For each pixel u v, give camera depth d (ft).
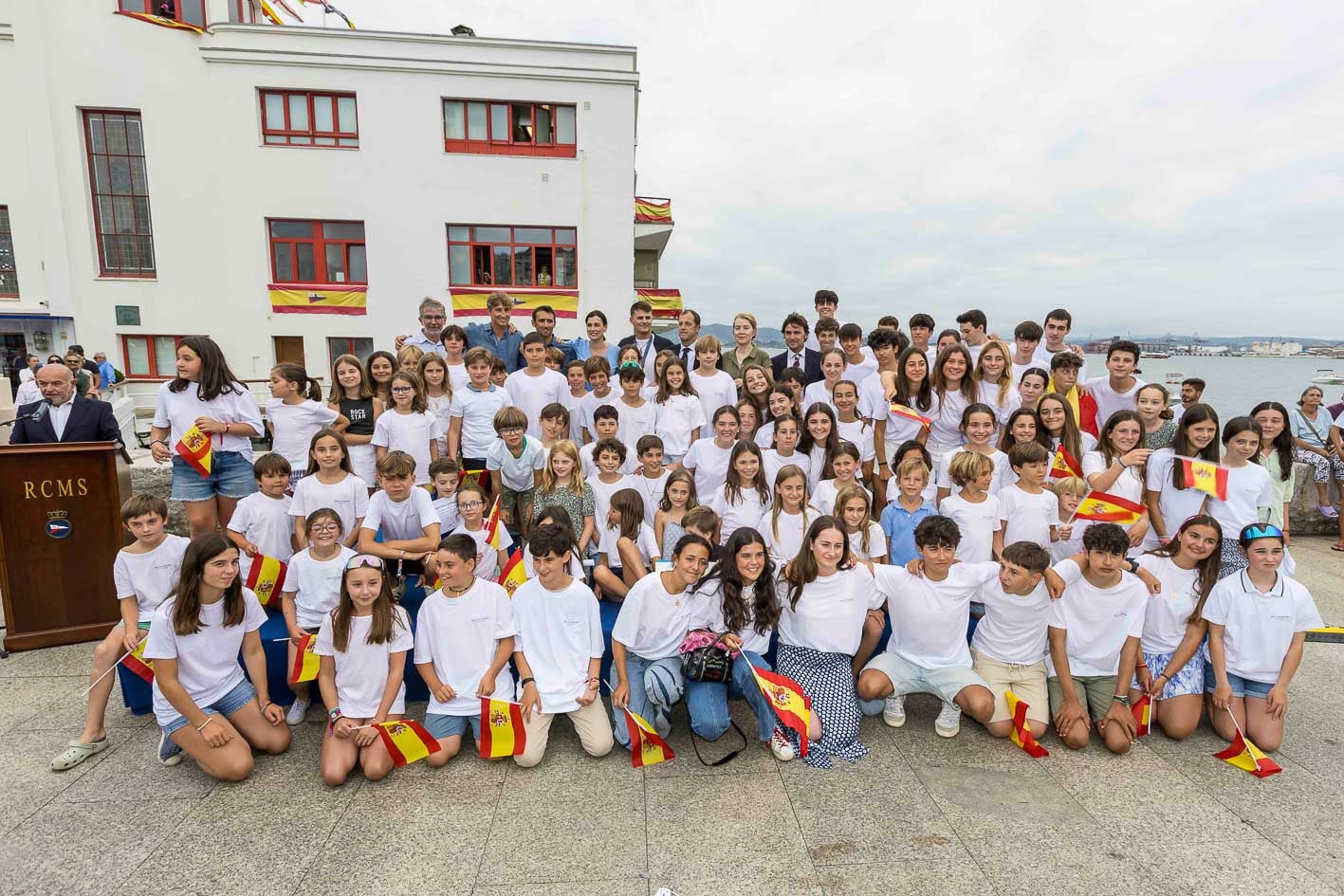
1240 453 12.85
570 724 11.73
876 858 8.25
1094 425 16.63
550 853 8.32
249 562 12.76
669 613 11.37
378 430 15.92
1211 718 11.43
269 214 47.75
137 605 11.28
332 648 10.17
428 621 10.77
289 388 15.34
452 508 14.06
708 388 18.81
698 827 8.86
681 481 13.70
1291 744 11.00
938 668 11.52
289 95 47.24
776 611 11.61
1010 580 11.05
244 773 9.81
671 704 10.91
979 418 13.76
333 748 9.89
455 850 8.36
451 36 46.78
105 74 46.14
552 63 48.21
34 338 48.34
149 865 8.08
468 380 19.21
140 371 50.26
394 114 47.55
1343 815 9.16
